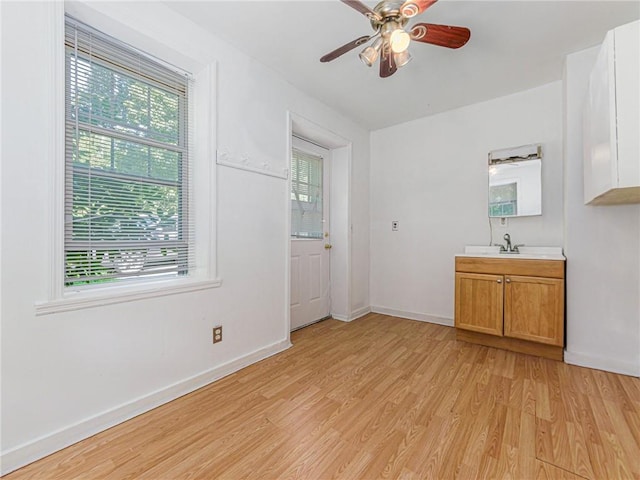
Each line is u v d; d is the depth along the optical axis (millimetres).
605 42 1517
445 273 3240
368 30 1939
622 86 1423
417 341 2725
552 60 2266
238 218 2172
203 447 1366
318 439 1419
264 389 1883
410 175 3484
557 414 1587
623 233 2047
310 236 3297
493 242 2939
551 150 2635
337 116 3223
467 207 3090
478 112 3006
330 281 3570
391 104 3037
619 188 1436
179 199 1944
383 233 3715
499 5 1704
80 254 1493
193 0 1678
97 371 1479
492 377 2014
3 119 1214
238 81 2156
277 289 2502
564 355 2240
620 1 1670
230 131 2104
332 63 2314
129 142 1693
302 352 2480
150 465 1258
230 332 2119
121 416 1558
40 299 1305
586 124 1987
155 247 1802
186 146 1983
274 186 2475
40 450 1297
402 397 1778
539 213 2664
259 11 1770
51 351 1337
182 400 1756
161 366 1735
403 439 1413
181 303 1832
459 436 1428
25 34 1264
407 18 1506
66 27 1463
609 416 1563
